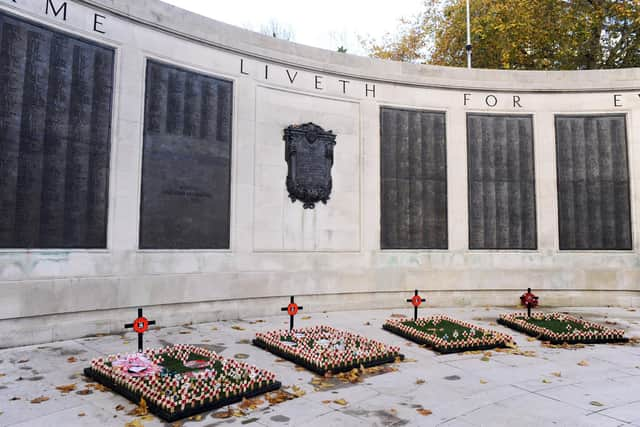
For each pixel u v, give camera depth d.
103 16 11.34
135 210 11.59
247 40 13.91
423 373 8.34
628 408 6.60
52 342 10.07
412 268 15.74
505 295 16.14
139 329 8.45
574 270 16.22
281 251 14.09
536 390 7.41
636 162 16.42
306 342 9.88
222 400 6.52
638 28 25.27
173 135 12.41
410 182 16.06
